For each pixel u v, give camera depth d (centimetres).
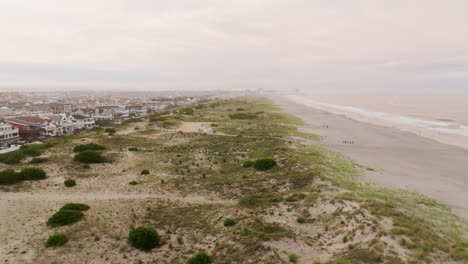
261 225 2511
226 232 2483
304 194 3184
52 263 2088
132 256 2200
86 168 4716
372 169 4575
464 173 4525
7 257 2141
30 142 8144
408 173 4469
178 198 3400
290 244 2242
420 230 2316
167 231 2566
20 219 2784
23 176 4056
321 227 2545
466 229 2608
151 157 5406
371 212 2584
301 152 5316
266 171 4325
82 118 12838
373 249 2053
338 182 3712
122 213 2919
